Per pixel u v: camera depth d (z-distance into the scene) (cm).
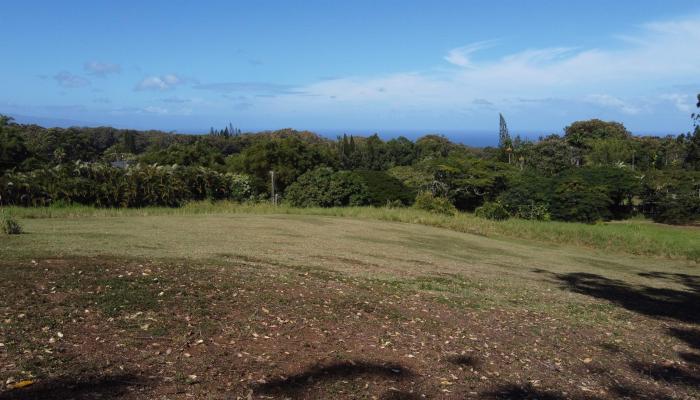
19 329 488
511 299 951
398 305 776
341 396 437
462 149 9656
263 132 11306
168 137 8925
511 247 2142
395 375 497
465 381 505
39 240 1018
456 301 861
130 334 515
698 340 798
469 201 4997
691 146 2897
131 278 704
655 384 571
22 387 383
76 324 521
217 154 5725
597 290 1238
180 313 591
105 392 393
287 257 1140
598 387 540
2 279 629
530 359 605
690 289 1430
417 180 5206
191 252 1037
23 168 3316
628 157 7262
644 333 809
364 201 3800
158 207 2773
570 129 9156
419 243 1902
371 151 8544
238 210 2767
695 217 4347
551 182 4488
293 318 632
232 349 513
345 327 629
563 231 2612
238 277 799
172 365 458
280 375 464
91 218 1894
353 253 1387
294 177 4906
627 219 4694
